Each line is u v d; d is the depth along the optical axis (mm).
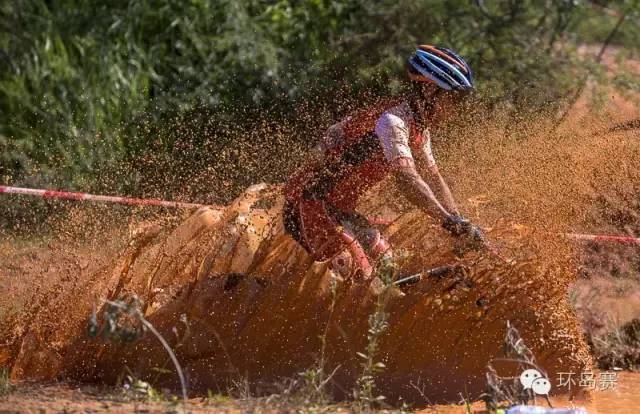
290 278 12805
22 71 24750
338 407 11359
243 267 13156
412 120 12445
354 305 12656
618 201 20172
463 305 12562
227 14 26016
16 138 24109
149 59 25750
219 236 13414
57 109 24453
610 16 29078
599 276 19562
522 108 25250
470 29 26609
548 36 27344
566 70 26406
